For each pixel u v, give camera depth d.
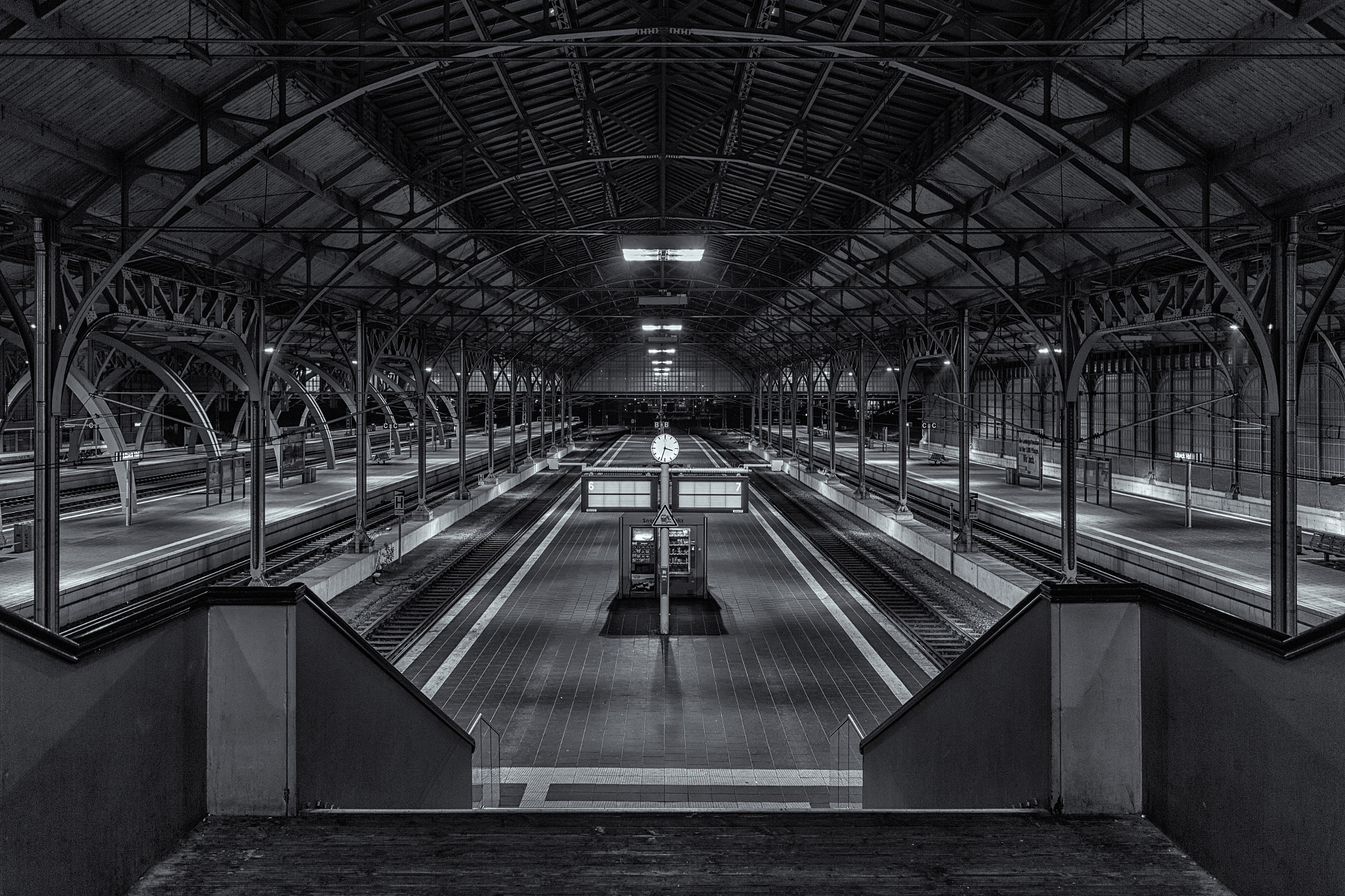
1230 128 14.15
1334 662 3.36
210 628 4.98
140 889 4.20
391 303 32.91
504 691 16.88
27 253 17.95
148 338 30.05
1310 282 23.23
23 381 26.06
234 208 19.20
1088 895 4.19
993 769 5.77
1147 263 20.64
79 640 3.78
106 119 13.80
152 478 42.62
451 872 4.41
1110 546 25.16
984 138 18.30
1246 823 3.99
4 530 24.50
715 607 23.50
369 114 18.56
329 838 4.76
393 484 42.31
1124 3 11.92
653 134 25.22
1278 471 14.92
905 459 35.00
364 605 23.09
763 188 25.66
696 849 4.71
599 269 42.50
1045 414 47.19
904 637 20.61
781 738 14.50
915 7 14.59
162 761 4.49
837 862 4.54
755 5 15.95
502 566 28.70
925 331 30.09
